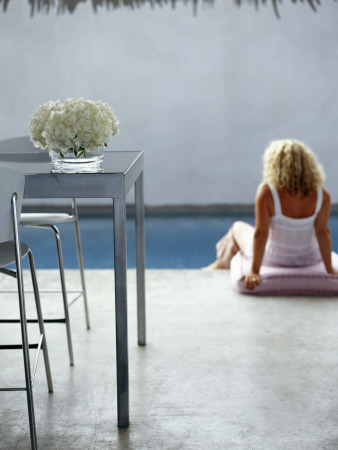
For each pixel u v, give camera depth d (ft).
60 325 10.03
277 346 8.97
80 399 7.32
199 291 12.00
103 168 6.76
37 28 26.68
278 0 26.53
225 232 22.38
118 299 6.45
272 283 11.62
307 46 26.78
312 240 12.23
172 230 23.06
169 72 27.04
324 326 9.83
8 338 9.47
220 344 9.09
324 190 11.68
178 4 26.61
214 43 26.84
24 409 7.07
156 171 27.81
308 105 27.17
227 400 7.23
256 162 27.63
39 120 7.05
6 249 6.63
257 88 27.12
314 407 7.01
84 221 25.09
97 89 27.17
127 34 26.78
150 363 8.39
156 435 6.42
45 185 6.28
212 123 27.40
